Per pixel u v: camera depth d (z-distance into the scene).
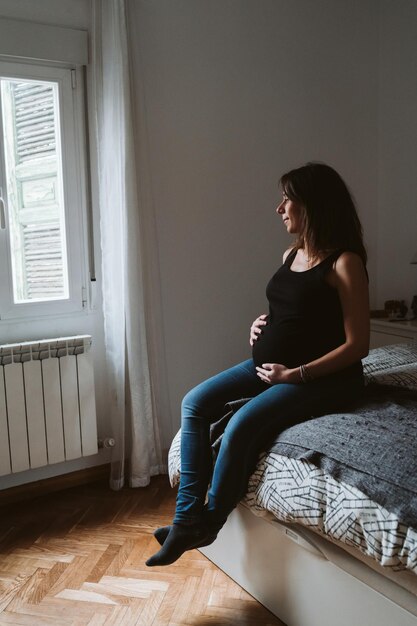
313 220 1.83
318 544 1.64
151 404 2.92
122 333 2.79
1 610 1.93
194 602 1.95
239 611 1.90
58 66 2.73
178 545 1.79
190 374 3.19
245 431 1.77
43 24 2.64
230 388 2.00
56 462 2.74
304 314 1.83
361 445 1.57
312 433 1.69
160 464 2.98
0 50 2.55
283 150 3.34
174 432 3.16
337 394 1.84
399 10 3.41
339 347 1.79
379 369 2.26
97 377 2.96
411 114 3.41
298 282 1.85
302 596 1.76
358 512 1.44
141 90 2.77
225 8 3.07
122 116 2.71
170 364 3.12
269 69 3.24
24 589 2.04
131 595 1.99
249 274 3.31
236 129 3.17
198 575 2.11
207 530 1.81
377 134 3.63
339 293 1.80
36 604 1.96
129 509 2.65
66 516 2.59
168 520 2.54
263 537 1.89
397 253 3.60
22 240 2.74
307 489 1.58
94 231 2.88
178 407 3.17
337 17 3.42
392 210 3.60
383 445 1.54
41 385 2.65
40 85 2.71
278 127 3.30
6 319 2.71
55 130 2.78
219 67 3.08
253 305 3.35
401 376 2.06
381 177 3.65
